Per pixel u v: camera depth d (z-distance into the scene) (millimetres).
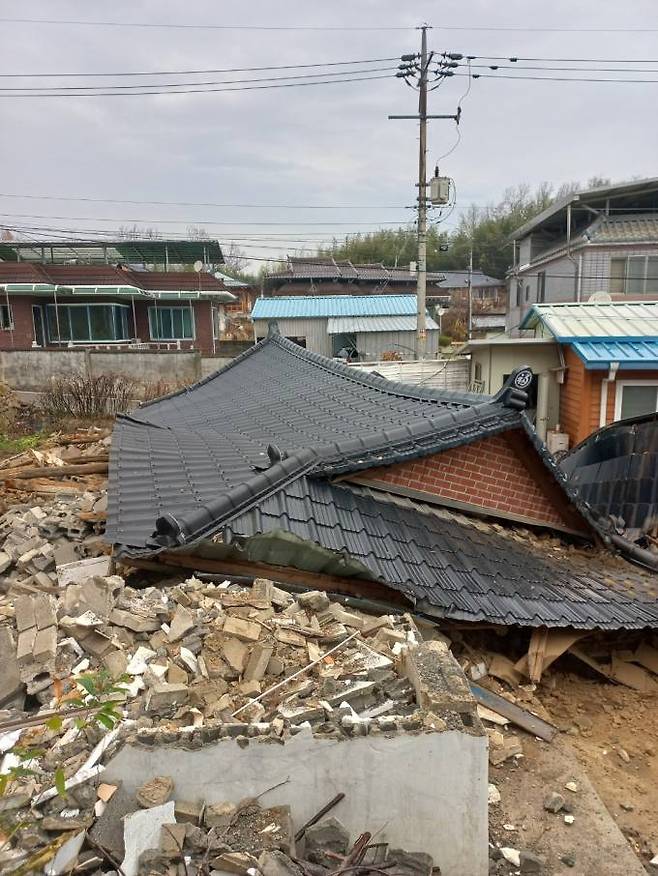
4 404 17750
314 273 40688
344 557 4664
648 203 23969
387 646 3600
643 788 3893
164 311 26703
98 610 3725
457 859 2758
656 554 7082
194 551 4652
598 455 9273
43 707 3059
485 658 5117
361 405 7469
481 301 47156
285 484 4980
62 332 24281
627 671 5480
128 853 2352
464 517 6234
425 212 19312
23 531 7039
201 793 2674
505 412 5949
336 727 2744
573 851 3104
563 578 5785
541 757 3945
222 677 3289
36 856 2326
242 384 11484
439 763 2688
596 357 13555
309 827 2629
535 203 53688
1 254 26766
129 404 18484
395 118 18719
